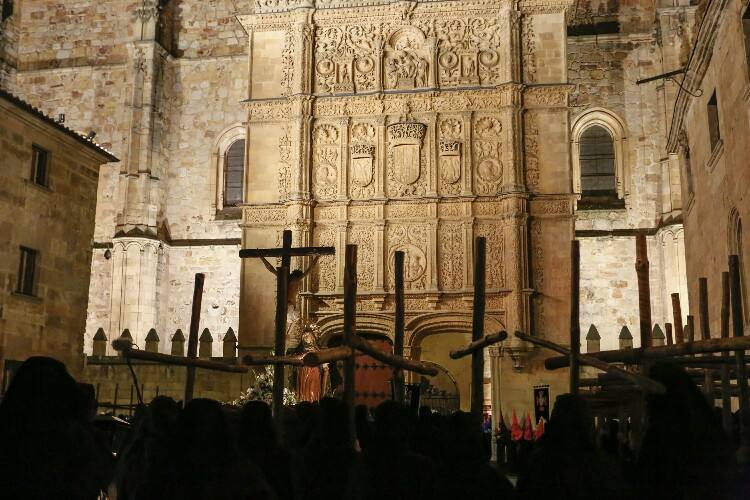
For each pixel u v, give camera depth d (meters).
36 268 27.94
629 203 45.94
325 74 39.28
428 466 7.14
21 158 27.14
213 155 50.44
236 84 51.12
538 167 37.12
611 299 44.88
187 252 49.16
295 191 37.66
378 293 36.69
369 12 39.16
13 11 49.47
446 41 38.97
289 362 11.14
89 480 6.18
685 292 42.12
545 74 37.94
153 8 50.12
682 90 31.80
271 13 39.78
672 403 5.95
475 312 10.37
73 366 29.80
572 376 10.07
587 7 49.09
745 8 21.75
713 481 5.56
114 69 52.12
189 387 12.05
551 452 6.51
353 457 7.76
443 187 37.59
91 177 31.41
